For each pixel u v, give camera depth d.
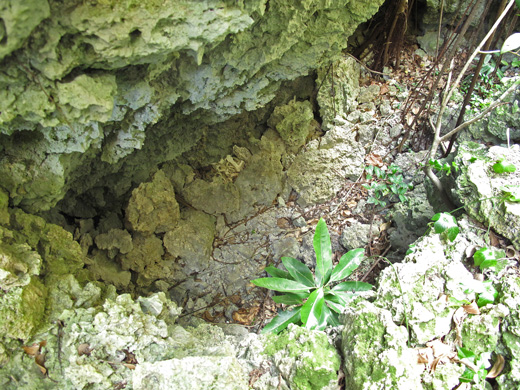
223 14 2.08
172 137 3.35
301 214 3.88
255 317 3.38
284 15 2.59
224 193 3.83
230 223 3.91
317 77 4.16
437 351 2.20
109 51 1.92
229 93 3.05
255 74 2.98
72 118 2.06
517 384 2.17
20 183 2.36
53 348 2.11
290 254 3.66
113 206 3.60
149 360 2.19
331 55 3.31
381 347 2.12
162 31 2.03
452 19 4.36
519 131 3.39
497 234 2.60
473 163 2.76
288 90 4.11
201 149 3.94
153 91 2.43
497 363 2.24
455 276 2.40
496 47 4.25
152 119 2.61
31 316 2.09
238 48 2.59
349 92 4.24
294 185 3.98
